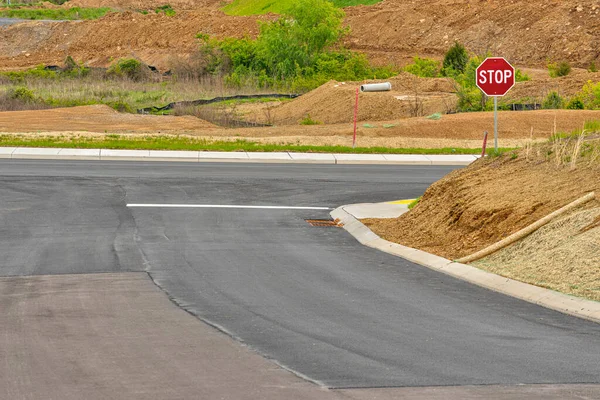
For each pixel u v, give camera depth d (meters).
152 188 29.56
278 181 32.16
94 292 15.18
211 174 33.50
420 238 20.84
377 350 11.34
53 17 139.75
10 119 53.16
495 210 19.86
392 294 15.20
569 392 9.60
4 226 22.55
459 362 10.79
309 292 15.30
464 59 81.06
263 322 12.96
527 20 95.50
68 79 80.50
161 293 15.12
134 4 151.00
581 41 89.69
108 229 22.33
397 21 103.75
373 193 29.89
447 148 42.62
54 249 19.62
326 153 40.34
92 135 44.38
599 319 13.12
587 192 18.80
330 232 22.81
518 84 63.41
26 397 9.26
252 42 92.31
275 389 9.59
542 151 22.67
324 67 83.38
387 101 57.75
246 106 64.56
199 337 11.99
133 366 10.48
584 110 51.47
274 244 20.73
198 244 20.48
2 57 117.44
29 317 13.22
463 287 15.89
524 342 11.84
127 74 84.81
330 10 88.62
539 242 17.20
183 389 9.56
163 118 54.94
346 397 9.33
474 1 102.06
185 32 113.19
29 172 32.50
